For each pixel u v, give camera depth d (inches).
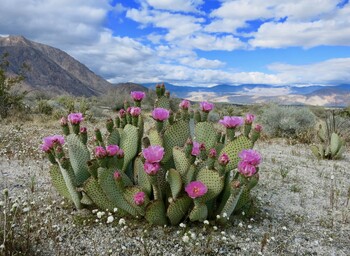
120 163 42.2
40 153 80.0
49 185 56.6
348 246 40.4
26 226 38.8
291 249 38.7
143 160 39.1
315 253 38.3
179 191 39.8
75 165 45.8
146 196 39.8
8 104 166.4
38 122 146.9
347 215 49.6
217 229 41.5
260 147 107.7
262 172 72.9
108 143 45.6
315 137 121.6
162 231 40.3
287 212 49.9
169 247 37.3
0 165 68.6
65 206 46.6
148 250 36.4
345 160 91.4
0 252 32.2
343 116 147.4
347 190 62.1
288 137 133.7
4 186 54.9
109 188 40.9
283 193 58.8
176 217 40.6
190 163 40.6
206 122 46.6
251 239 40.3
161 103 47.4
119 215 43.1
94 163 40.5
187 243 38.0
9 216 39.3
